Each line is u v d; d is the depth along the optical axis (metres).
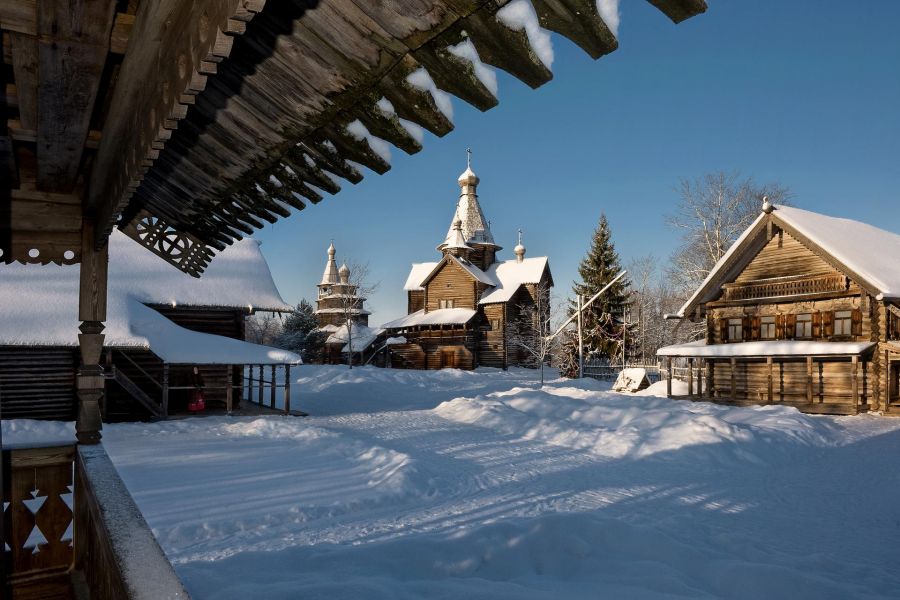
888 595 5.12
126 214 5.09
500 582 4.57
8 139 3.62
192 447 13.36
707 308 27.19
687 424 15.23
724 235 42.66
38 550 4.20
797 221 23.92
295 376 39.44
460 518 7.80
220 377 22.89
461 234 56.03
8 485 4.14
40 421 17.31
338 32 1.93
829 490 10.07
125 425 17.14
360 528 7.27
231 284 23.95
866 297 21.72
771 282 24.91
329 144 2.68
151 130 2.52
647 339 55.97
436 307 55.50
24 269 19.12
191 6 1.97
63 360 18.67
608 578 4.96
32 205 4.80
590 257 49.03
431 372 43.22
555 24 1.52
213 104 2.73
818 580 5.14
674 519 7.71
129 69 2.56
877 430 17.53
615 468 11.70
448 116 2.13
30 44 2.47
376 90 2.16
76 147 3.69
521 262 57.25
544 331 51.81
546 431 15.94
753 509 8.63
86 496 3.19
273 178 3.26
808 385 22.48
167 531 6.92
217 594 3.91
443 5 1.60
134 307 20.53
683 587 4.74
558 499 8.95
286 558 4.91
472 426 17.58
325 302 77.50
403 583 4.33
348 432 16.14
